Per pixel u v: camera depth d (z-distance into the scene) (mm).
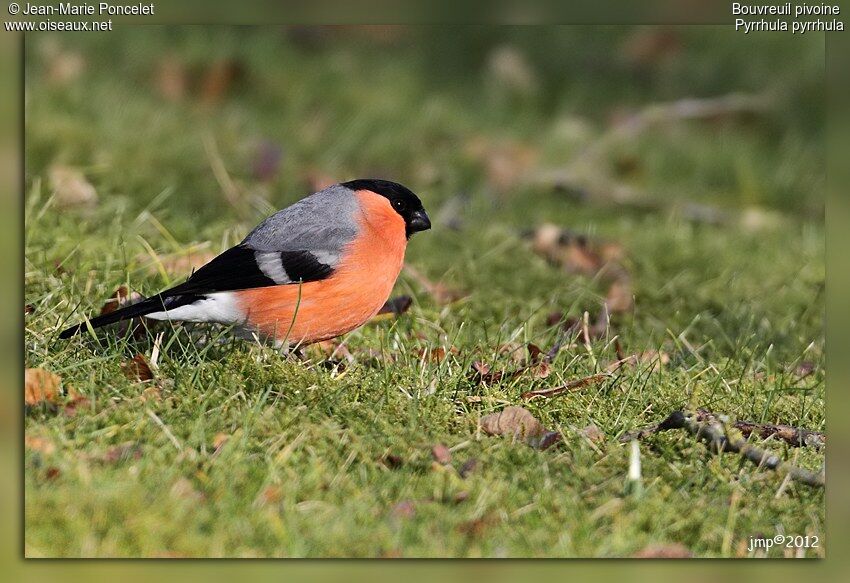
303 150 16609
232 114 17297
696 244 14711
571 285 12547
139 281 10555
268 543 6836
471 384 9062
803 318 12102
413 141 17609
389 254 9891
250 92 18125
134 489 7023
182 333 9430
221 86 17953
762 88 20484
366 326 10602
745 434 8719
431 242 13719
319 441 7855
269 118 17578
